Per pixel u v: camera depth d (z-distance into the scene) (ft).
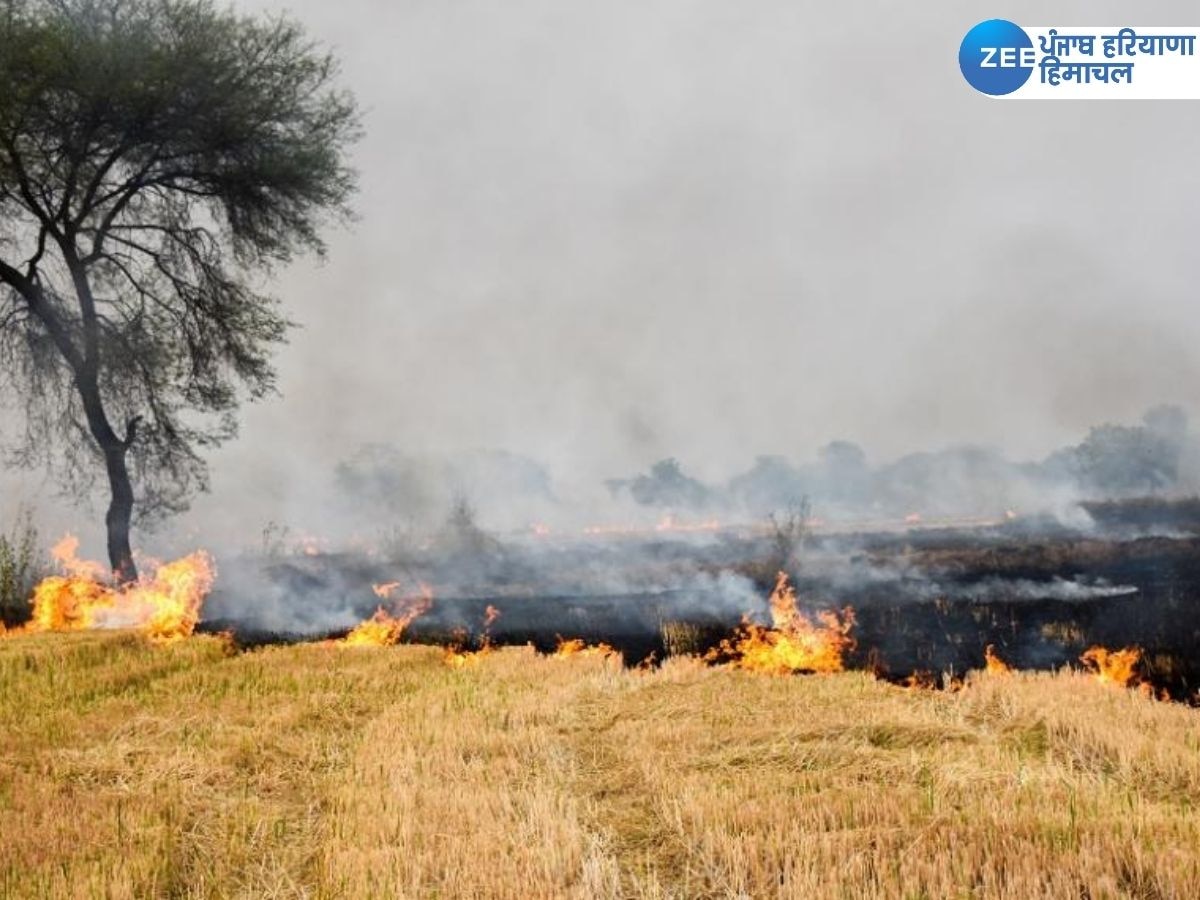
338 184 79.66
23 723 28.53
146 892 16.07
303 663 39.88
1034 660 40.73
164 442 76.59
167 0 71.67
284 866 17.63
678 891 15.90
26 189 66.18
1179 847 15.53
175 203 77.92
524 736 26.04
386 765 23.17
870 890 14.67
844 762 22.30
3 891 15.75
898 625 49.52
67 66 64.85
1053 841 16.19
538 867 16.33
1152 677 36.96
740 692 31.68
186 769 23.16
